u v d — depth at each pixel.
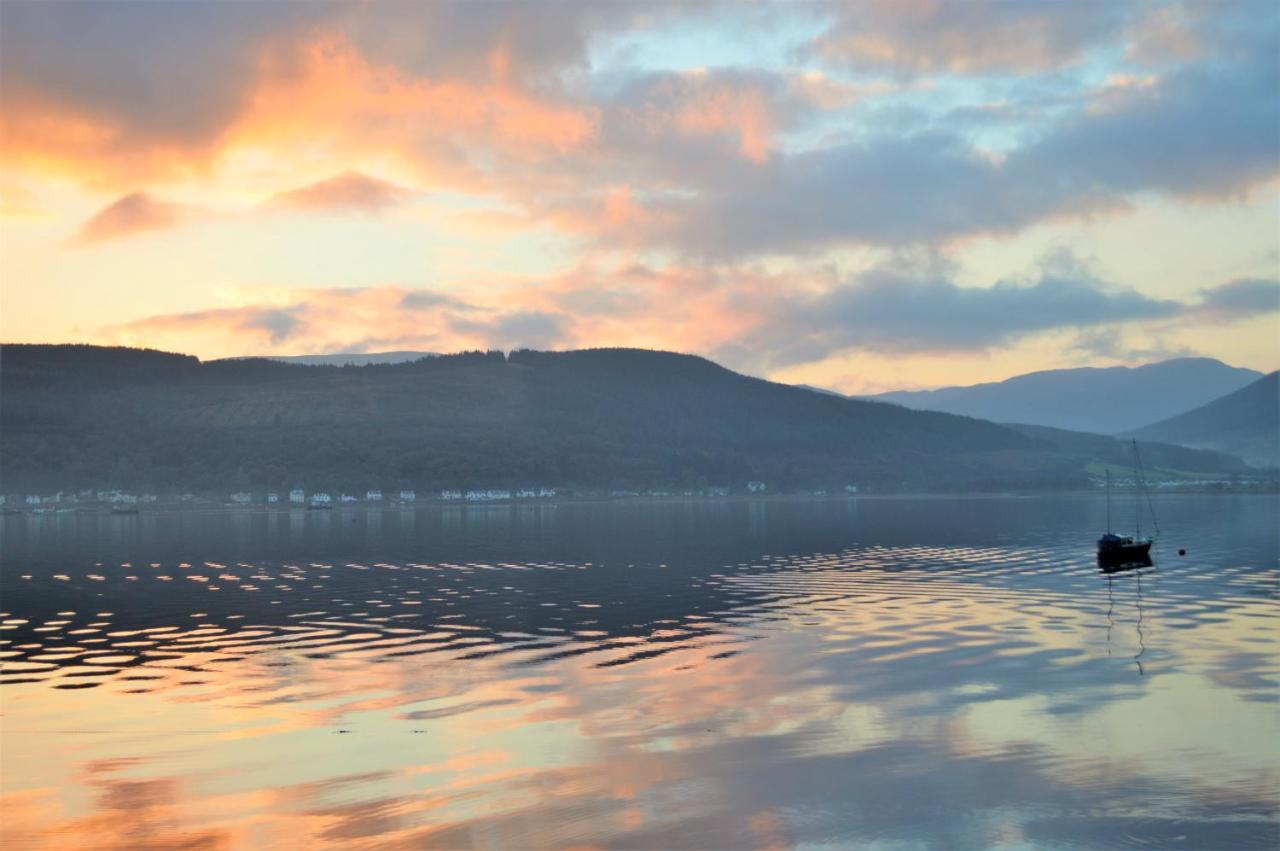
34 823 28.70
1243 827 27.94
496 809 29.47
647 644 54.53
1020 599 71.75
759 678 45.56
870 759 33.62
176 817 29.03
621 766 33.12
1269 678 44.81
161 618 65.81
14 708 40.84
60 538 154.75
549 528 174.62
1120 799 29.97
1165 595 73.38
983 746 34.91
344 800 30.22
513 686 44.28
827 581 85.06
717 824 28.36
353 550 125.25
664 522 194.00
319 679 45.97
